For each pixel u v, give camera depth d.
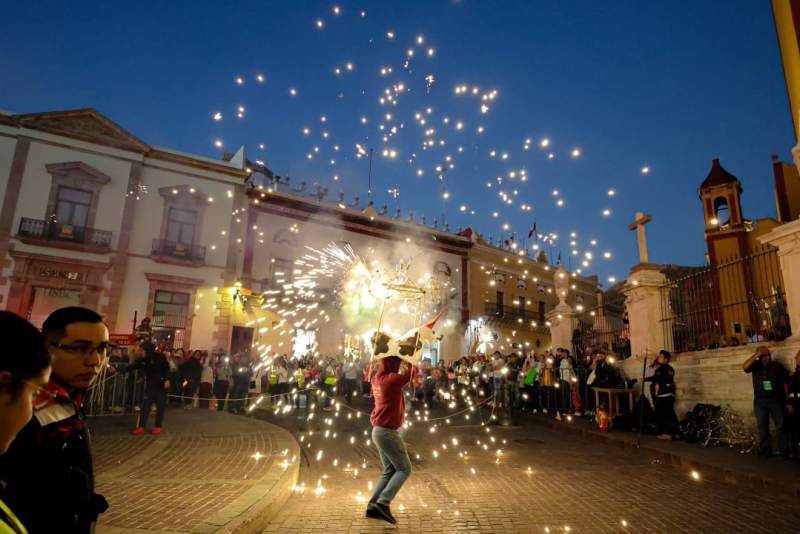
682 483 5.97
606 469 6.80
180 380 13.98
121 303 21.08
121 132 22.03
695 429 8.40
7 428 1.25
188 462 6.08
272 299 23.59
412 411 14.95
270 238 24.55
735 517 4.61
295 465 5.95
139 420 8.31
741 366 8.81
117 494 4.53
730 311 10.47
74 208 20.97
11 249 19.52
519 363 15.43
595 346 14.23
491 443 9.10
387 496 4.40
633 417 9.87
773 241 8.50
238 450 6.91
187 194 22.94
